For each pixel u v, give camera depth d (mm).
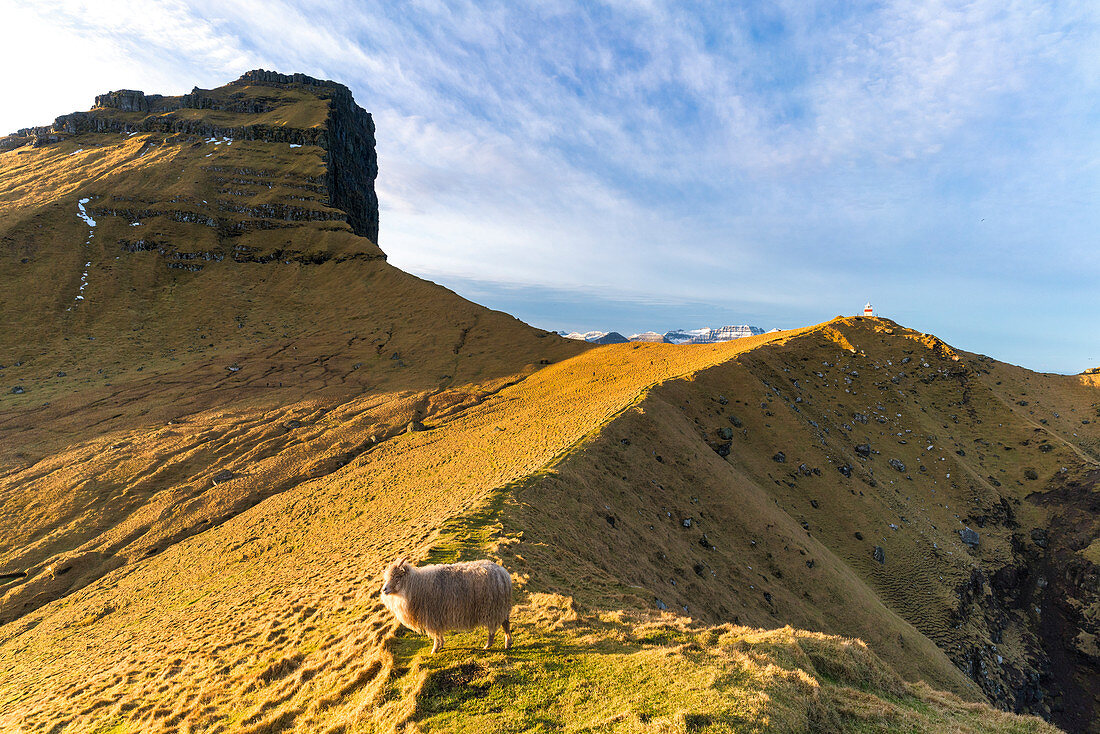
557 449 51938
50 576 56125
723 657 12320
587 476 44781
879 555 69062
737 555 51094
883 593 64938
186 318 152375
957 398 116000
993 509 90750
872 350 125688
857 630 49656
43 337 133375
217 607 34000
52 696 23516
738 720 9617
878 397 111250
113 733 15172
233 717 13555
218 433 90688
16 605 52156
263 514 61062
